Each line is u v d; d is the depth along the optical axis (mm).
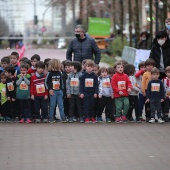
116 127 22359
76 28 26250
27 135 20672
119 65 23656
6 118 24484
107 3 87562
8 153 17828
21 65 23938
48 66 24078
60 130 21703
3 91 24281
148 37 34094
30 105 24109
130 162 16641
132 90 23859
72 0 93438
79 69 24141
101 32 74250
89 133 21000
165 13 41281
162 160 16844
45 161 16812
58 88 23938
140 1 78812
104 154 17625
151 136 20359
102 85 23922
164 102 23828
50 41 104375
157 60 24531
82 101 24078
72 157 17266
